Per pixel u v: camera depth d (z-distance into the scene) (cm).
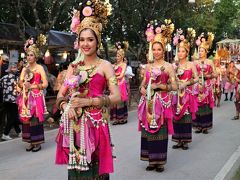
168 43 620
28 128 768
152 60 617
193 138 884
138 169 623
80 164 365
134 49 2297
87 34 373
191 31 816
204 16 2516
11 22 1694
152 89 596
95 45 379
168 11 2122
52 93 1382
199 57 966
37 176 595
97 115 374
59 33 1744
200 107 939
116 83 382
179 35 789
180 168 629
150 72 604
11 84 874
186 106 759
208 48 978
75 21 393
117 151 749
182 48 782
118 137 903
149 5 1950
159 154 602
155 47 601
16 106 882
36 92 755
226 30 3372
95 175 377
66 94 390
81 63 387
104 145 375
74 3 1473
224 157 699
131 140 862
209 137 895
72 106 363
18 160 697
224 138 881
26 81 749
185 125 762
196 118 947
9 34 1474
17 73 925
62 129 378
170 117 603
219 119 1188
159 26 606
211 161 671
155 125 594
